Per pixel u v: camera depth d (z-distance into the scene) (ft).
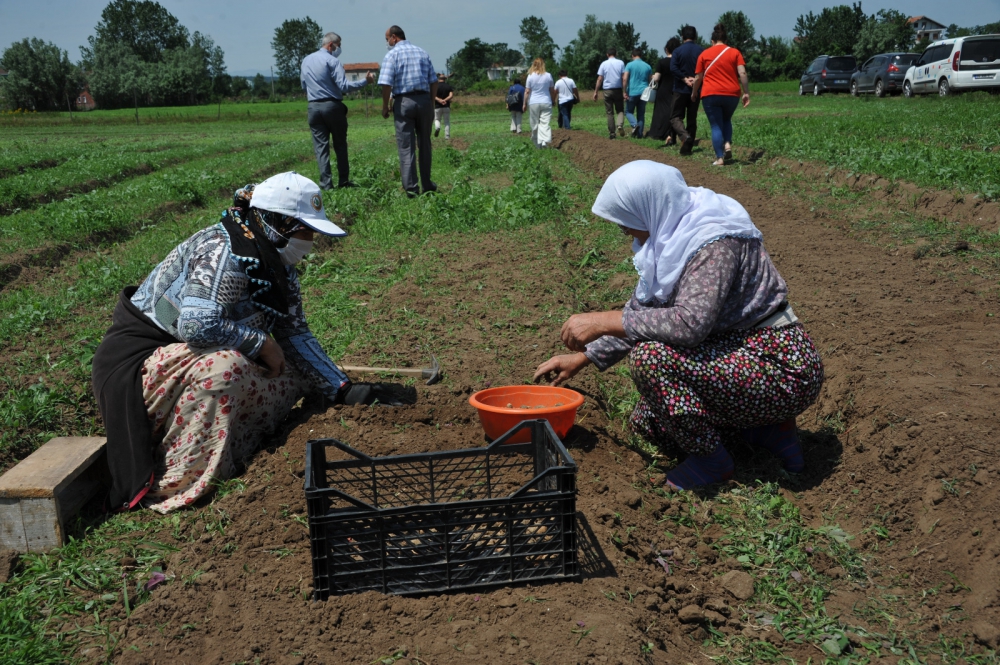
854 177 29.91
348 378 13.16
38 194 40.52
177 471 10.81
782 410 10.69
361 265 22.95
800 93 125.39
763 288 10.50
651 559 9.56
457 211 28.73
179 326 10.75
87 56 299.79
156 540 9.97
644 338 10.57
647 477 11.32
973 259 19.89
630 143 51.29
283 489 10.63
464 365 15.01
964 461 10.14
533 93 55.47
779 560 9.75
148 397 10.82
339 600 8.34
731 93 37.24
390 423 12.44
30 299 20.68
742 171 36.14
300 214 11.12
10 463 12.79
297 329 12.77
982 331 14.99
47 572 9.32
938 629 8.48
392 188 36.50
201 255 10.95
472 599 8.47
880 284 18.62
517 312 18.15
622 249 24.00
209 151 67.67
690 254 10.25
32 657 7.82
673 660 8.04
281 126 127.85
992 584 8.58
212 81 312.09
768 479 11.64
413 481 10.68
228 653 7.74
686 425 10.64
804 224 25.73
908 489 10.39
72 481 10.23
